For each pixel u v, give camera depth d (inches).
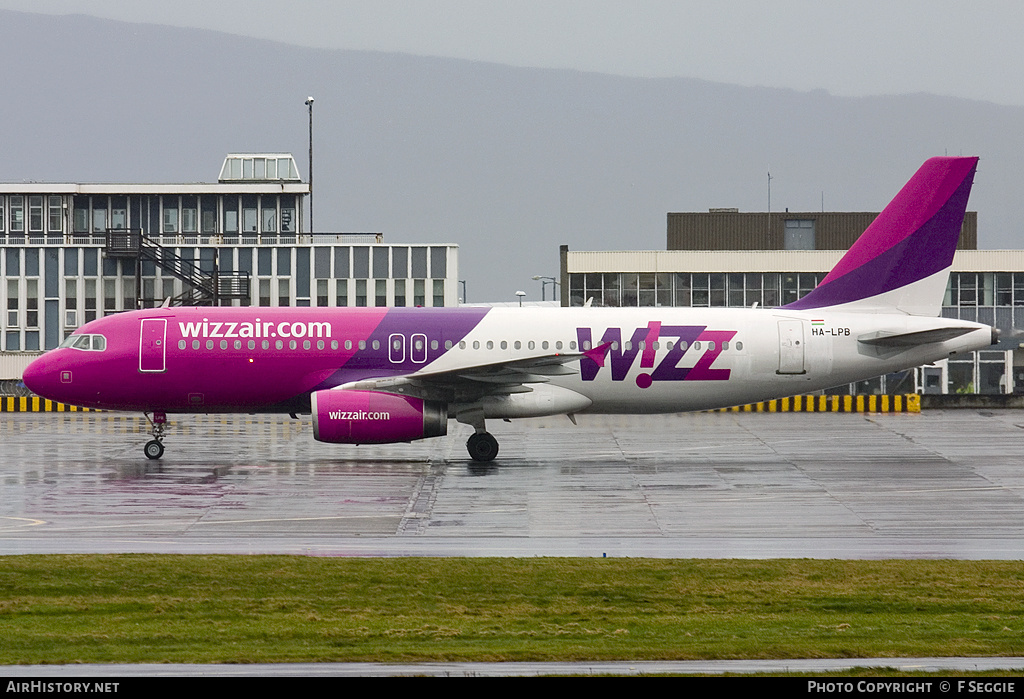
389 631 3248.0
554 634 3221.0
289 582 3789.4
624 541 4507.9
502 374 6461.6
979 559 4185.5
